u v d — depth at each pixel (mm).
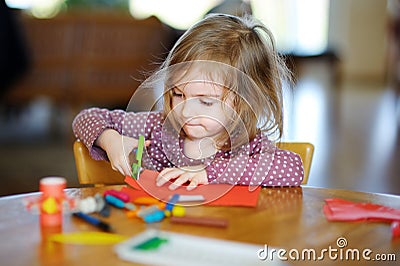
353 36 7887
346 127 4293
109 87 3473
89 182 1046
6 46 3205
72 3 5047
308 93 6367
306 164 1095
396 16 6098
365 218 735
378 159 3301
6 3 3162
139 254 584
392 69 6770
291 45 7984
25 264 574
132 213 725
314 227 705
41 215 691
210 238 658
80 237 644
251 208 776
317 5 8320
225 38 969
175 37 3465
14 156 3227
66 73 3438
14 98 3463
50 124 4254
